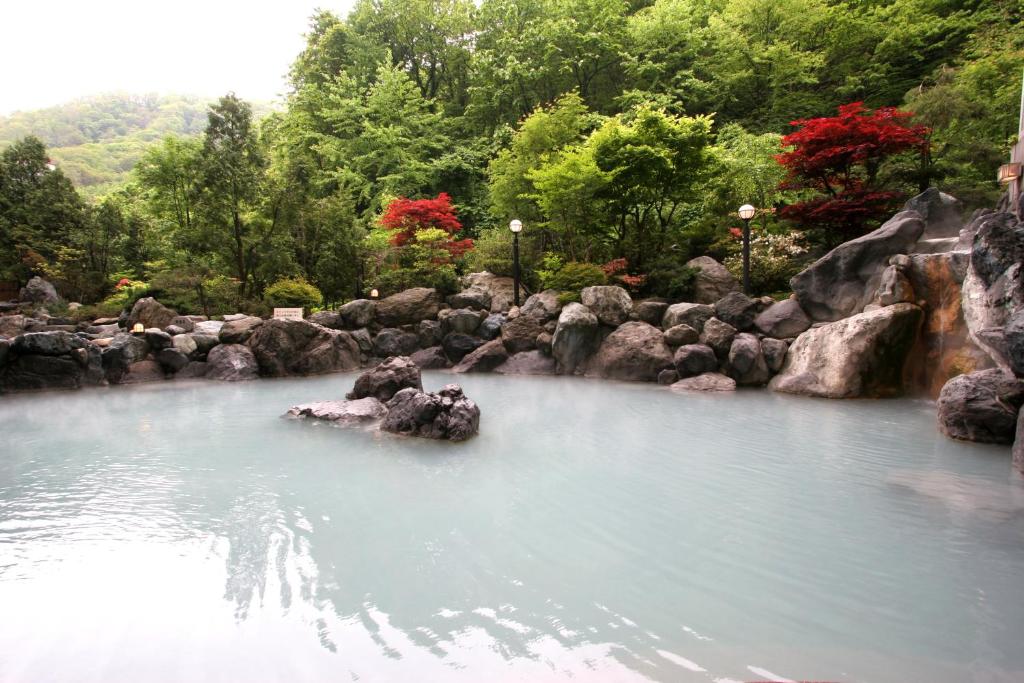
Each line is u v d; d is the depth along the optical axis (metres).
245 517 3.78
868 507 3.86
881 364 8.00
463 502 4.06
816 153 11.83
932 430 6.10
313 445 5.77
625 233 14.80
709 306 10.34
